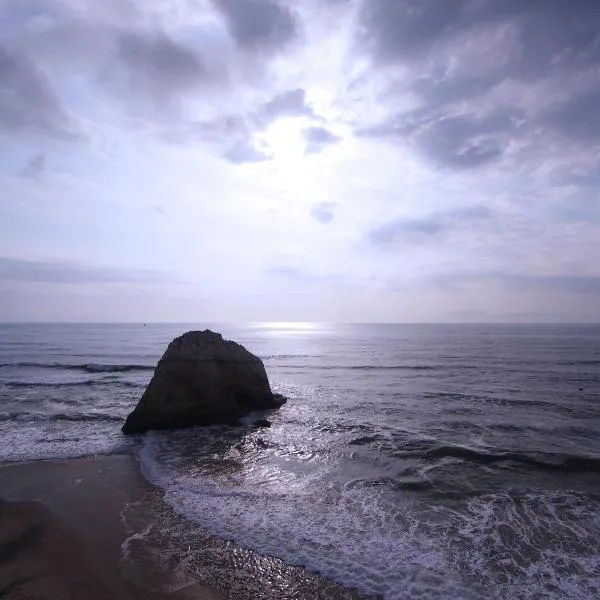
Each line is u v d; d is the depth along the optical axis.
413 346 68.62
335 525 7.94
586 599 5.77
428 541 7.34
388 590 5.95
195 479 10.45
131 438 14.44
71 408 19.31
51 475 10.80
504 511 8.68
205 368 16.81
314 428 15.86
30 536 7.27
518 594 5.87
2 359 43.81
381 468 11.42
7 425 16.12
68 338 85.44
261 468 11.36
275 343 80.19
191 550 7.00
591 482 10.38
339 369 37.47
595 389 25.55
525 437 14.62
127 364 39.47
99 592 5.79
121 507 8.76
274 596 5.83
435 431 15.42
